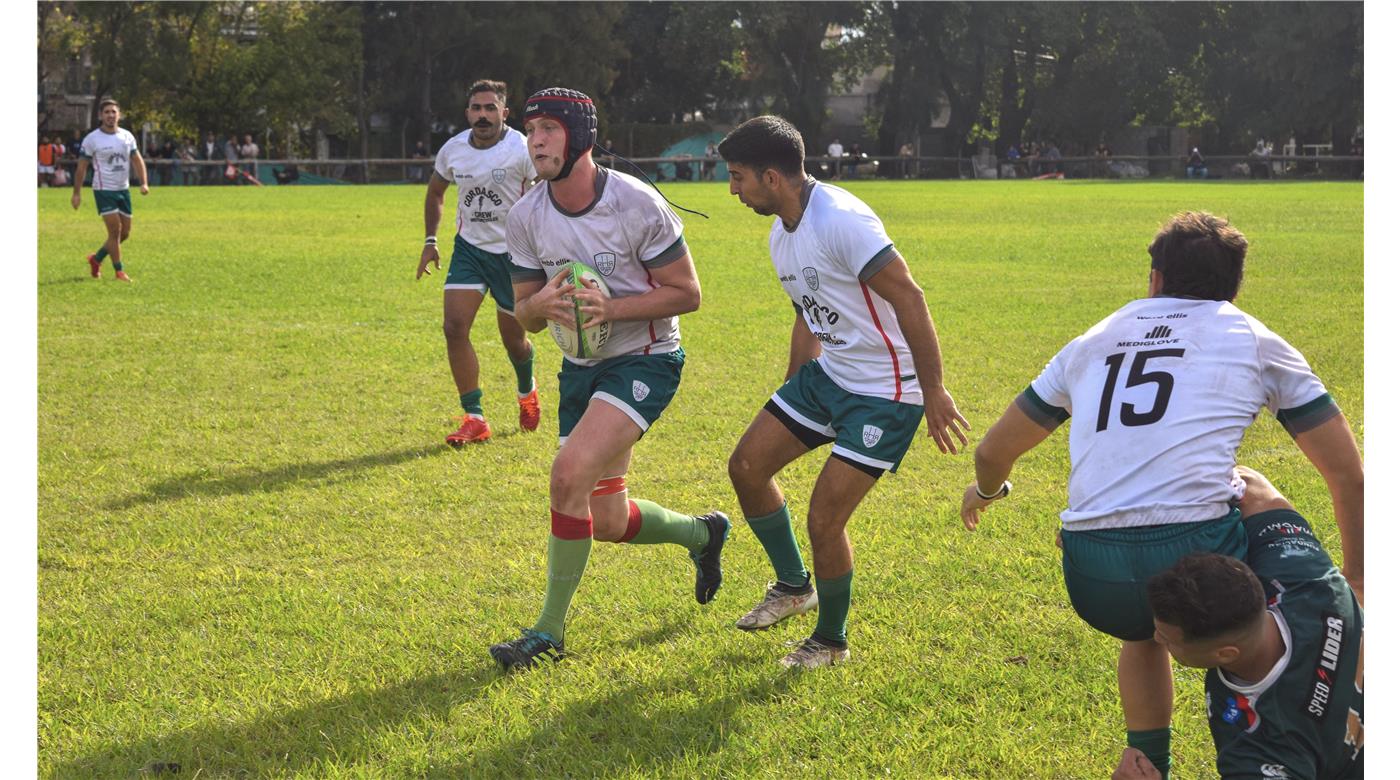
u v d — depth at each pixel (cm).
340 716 402
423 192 4253
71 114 5822
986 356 1020
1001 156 6769
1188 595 285
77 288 1482
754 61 6638
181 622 485
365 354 1059
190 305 1346
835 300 436
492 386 942
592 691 417
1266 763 294
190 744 384
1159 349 338
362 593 512
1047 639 451
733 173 438
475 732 389
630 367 469
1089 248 1989
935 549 554
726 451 738
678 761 369
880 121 6956
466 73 6119
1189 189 4253
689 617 487
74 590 519
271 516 620
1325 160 5594
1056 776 360
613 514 468
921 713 399
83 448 749
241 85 5388
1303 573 309
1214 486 324
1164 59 6303
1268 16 5862
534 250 477
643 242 461
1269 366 334
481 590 518
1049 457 712
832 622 438
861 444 436
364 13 5878
